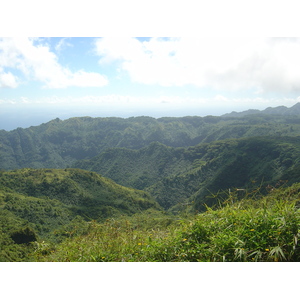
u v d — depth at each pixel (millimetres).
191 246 2701
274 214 2656
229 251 2508
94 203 45406
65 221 34250
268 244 2434
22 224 27672
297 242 2357
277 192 3096
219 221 2877
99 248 3105
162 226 3604
